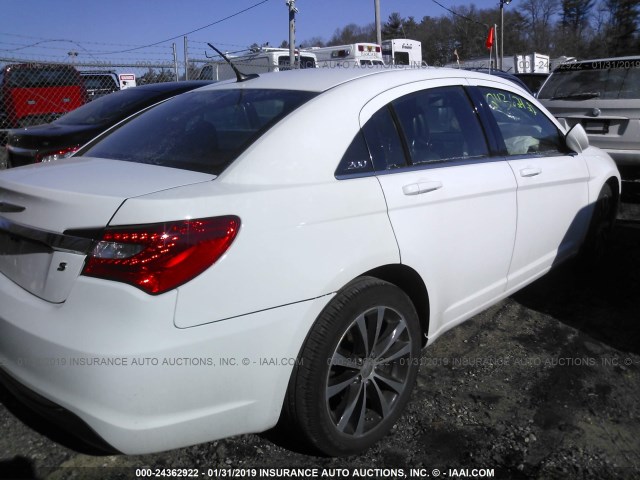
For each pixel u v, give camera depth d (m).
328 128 2.48
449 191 2.83
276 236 2.12
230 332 2.00
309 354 2.23
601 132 6.90
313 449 2.45
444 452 2.56
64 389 1.96
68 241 2.00
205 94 3.12
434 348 3.54
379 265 2.46
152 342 1.87
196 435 2.04
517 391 3.05
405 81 2.94
